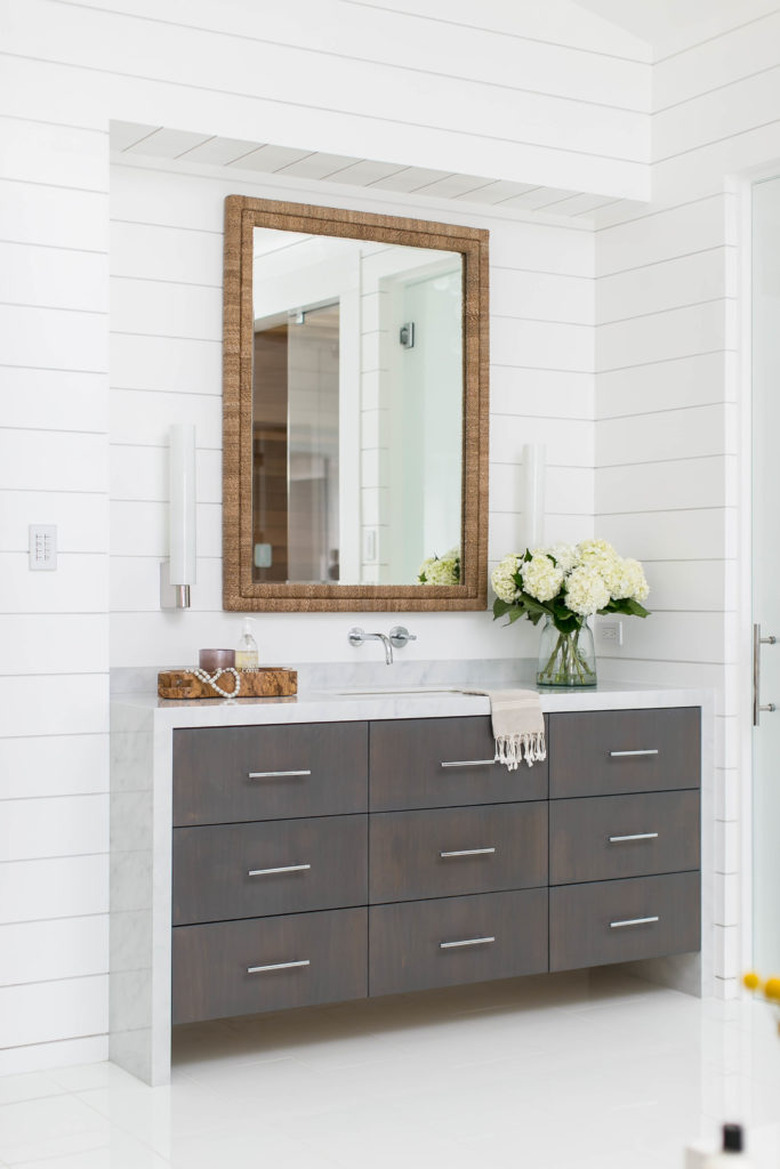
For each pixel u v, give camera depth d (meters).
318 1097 3.37
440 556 4.43
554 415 4.69
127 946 3.57
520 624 4.63
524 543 4.55
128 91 3.69
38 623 3.58
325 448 4.24
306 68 3.93
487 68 4.21
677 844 4.20
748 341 4.21
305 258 4.20
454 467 4.46
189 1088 3.43
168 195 4.03
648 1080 3.49
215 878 3.51
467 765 3.85
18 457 3.56
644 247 4.54
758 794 4.20
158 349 4.01
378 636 4.27
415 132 4.10
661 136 4.46
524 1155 3.01
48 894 3.60
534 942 3.96
